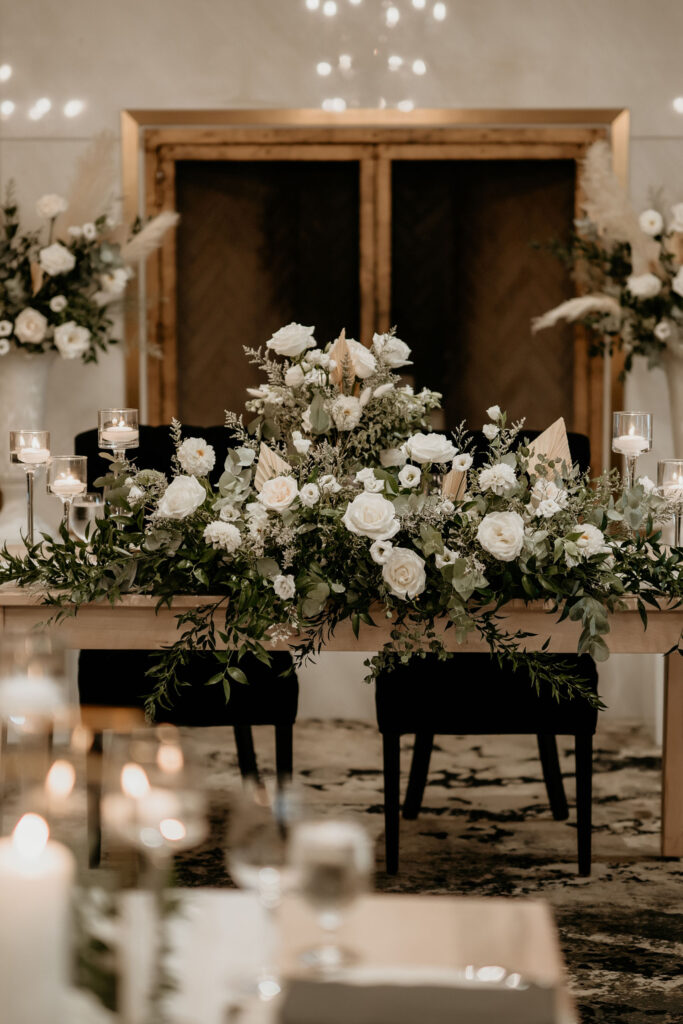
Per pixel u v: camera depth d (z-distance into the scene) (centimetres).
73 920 116
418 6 434
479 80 437
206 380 458
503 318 455
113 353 446
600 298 419
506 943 137
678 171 441
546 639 269
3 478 402
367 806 357
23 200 440
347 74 436
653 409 447
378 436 293
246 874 134
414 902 147
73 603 264
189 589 262
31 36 434
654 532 264
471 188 449
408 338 456
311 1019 117
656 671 423
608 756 411
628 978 251
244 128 444
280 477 257
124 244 418
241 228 452
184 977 125
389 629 267
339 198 450
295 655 264
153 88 437
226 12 433
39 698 135
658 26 435
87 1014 114
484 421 458
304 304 455
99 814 147
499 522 249
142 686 305
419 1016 116
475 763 402
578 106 438
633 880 302
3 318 398
